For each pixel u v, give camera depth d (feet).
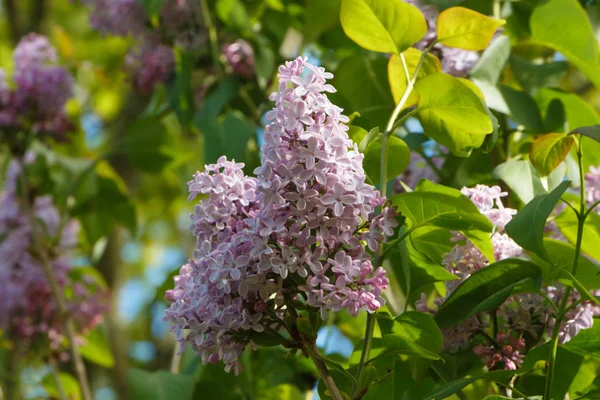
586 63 5.74
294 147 4.64
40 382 6.85
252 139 6.09
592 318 4.98
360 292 4.65
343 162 4.65
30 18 10.43
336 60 6.33
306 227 4.65
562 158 5.03
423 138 5.53
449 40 5.12
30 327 6.53
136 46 6.53
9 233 6.88
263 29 6.53
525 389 5.17
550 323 4.98
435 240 5.07
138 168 6.95
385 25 5.07
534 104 5.65
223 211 4.71
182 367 6.02
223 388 5.83
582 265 4.98
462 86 4.98
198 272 4.72
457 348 5.03
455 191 4.91
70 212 7.08
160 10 6.25
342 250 4.68
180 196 11.35
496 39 5.63
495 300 4.87
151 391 5.74
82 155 9.76
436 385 5.15
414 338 4.89
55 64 7.17
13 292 6.54
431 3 5.57
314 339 4.73
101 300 6.75
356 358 5.04
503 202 5.53
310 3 5.97
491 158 5.65
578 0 6.08
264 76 6.24
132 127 6.75
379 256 4.85
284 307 4.76
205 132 5.92
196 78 6.46
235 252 4.67
